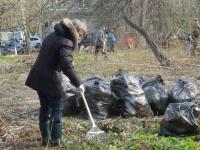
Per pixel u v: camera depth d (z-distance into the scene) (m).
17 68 18.78
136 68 17.72
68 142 7.03
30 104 10.68
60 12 19.73
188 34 23.31
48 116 7.05
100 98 8.78
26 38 27.33
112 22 25.08
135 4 23.55
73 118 8.91
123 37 26.78
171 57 20.06
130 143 6.95
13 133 7.73
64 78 9.34
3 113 9.38
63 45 6.59
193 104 7.53
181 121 7.32
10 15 9.73
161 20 25.12
